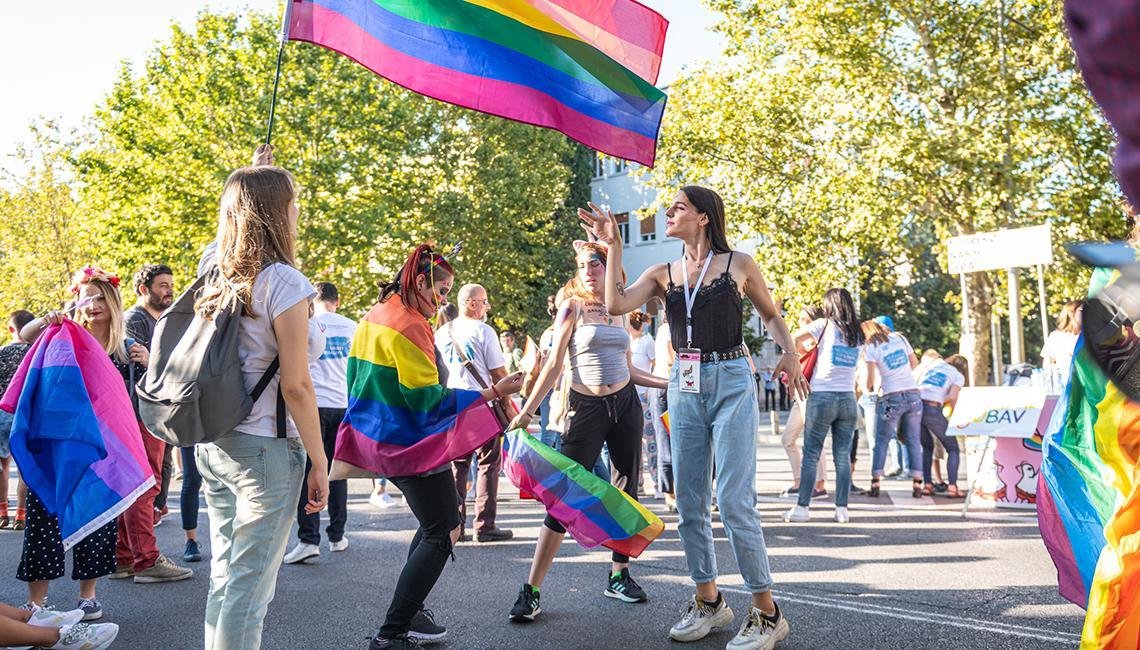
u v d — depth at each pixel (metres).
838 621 5.03
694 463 4.71
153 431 3.30
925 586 5.88
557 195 39.75
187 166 29.23
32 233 37.84
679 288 4.70
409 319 4.55
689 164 24.58
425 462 4.32
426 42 4.99
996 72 19.94
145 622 5.34
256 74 29.47
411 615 4.41
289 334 3.32
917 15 20.30
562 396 5.59
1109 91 0.99
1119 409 2.60
